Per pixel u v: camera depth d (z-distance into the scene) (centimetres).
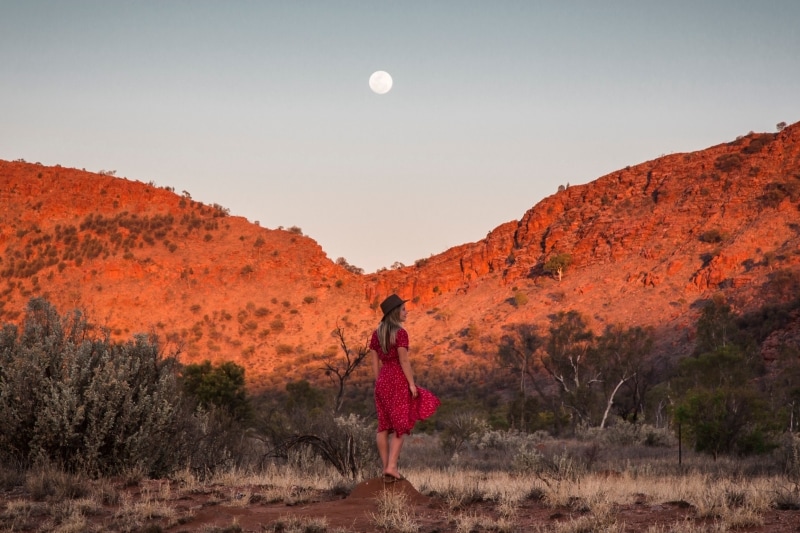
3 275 14962
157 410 982
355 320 14438
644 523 587
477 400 8206
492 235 15525
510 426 5125
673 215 12369
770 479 1111
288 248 16500
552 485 775
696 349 7394
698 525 573
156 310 14312
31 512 667
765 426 2614
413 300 14438
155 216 16950
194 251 16050
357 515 614
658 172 13938
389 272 16000
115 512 662
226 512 649
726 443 2586
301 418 1372
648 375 5241
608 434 3697
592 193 14750
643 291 10912
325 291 15362
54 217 16538
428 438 3834
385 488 673
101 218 16512
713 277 10212
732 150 13488
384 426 699
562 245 13325
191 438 1072
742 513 586
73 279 14825
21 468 876
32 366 938
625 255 12212
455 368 10431
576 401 5044
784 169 12112
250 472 1027
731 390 2655
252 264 15825
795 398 4425
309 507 664
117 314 14075
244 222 17550
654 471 1703
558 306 11519
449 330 12356
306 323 14338
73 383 936
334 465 1220
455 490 737
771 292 9025
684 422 2714
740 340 7069
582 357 5503
